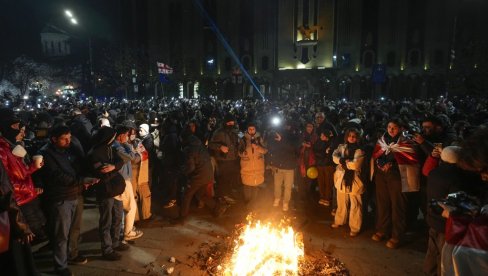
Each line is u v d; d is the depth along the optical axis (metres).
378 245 5.91
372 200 7.79
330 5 50.28
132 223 5.96
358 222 6.18
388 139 5.89
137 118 10.32
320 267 5.07
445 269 2.33
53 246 4.70
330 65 50.69
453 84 32.16
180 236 6.23
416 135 5.16
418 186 5.54
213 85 51.72
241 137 7.75
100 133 5.05
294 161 7.36
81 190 4.93
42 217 5.19
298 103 25.08
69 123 9.38
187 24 54.53
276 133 7.45
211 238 6.15
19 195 4.36
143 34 55.16
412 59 48.41
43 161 4.59
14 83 44.25
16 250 3.09
